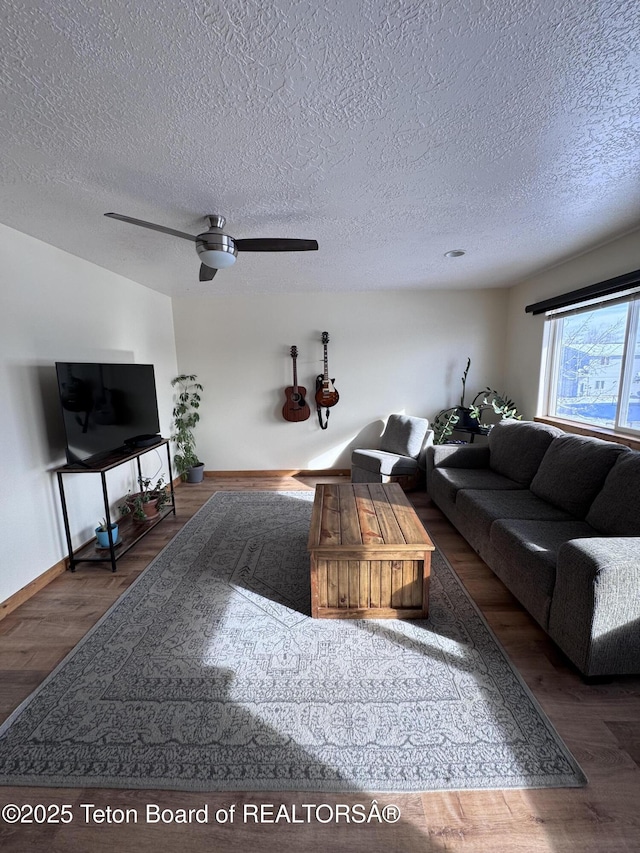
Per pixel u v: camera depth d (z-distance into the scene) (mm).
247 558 2680
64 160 1564
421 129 1416
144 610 2111
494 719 1431
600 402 3059
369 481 3986
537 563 1804
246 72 1116
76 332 2805
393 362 4512
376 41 1031
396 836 1097
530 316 3867
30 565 2312
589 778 1226
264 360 4566
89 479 2883
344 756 1307
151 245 2586
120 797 1201
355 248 2793
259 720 1438
